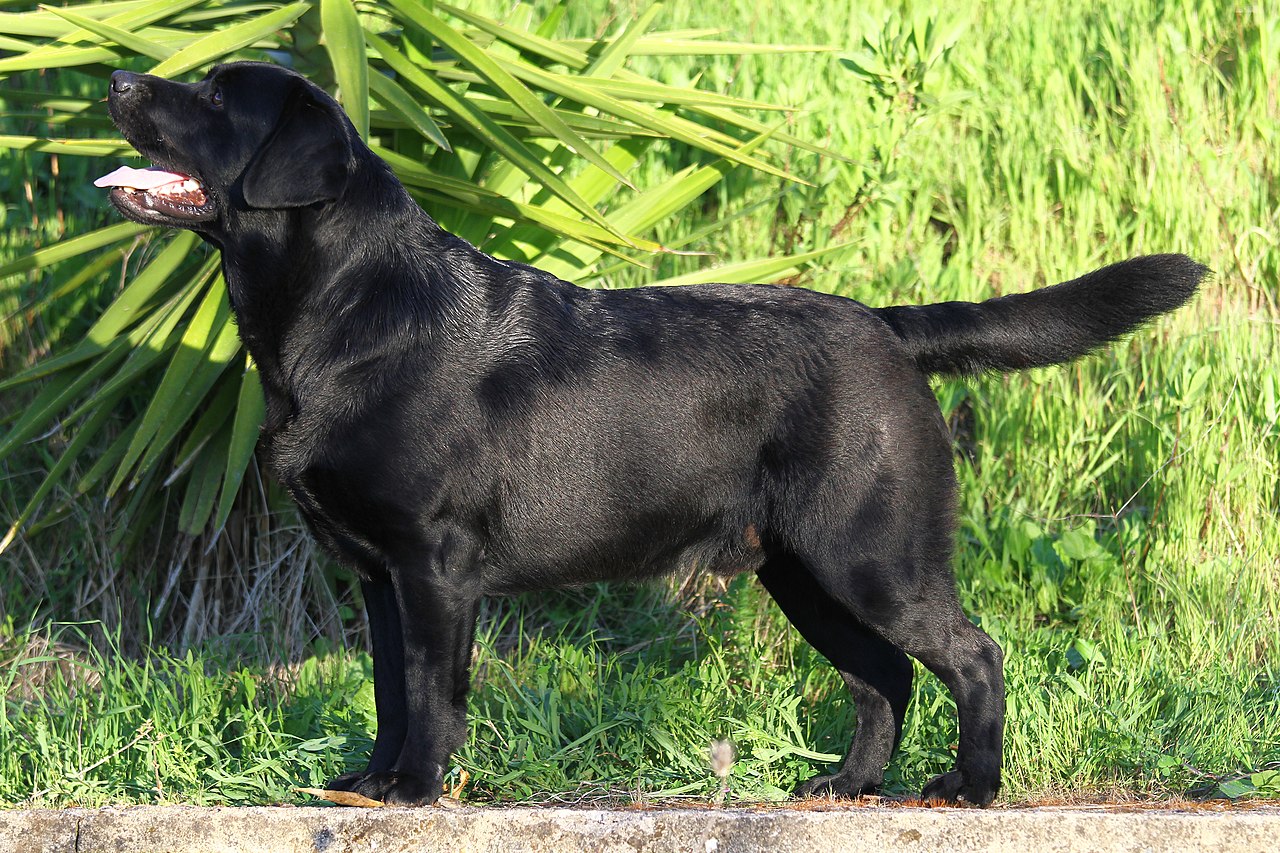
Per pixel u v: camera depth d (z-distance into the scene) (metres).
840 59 10.15
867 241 10.29
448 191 8.25
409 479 5.80
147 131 6.00
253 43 7.96
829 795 6.57
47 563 9.51
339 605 9.20
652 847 5.01
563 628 9.00
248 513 9.29
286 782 6.41
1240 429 9.53
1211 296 10.36
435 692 5.90
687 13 11.64
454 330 5.99
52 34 8.33
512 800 6.48
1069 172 10.64
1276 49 10.85
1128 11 11.40
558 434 6.06
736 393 6.23
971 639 6.26
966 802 6.16
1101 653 8.04
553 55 9.10
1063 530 9.32
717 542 6.46
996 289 10.45
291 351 6.00
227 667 8.53
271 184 5.72
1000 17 11.46
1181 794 6.51
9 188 10.53
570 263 9.13
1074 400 9.87
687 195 9.35
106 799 6.33
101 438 9.59
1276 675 8.00
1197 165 10.58
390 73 8.83
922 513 6.19
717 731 7.11
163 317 8.50
